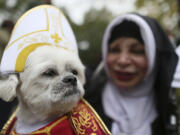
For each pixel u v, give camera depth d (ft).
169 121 8.11
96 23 53.42
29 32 5.79
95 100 9.14
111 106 8.92
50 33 5.90
